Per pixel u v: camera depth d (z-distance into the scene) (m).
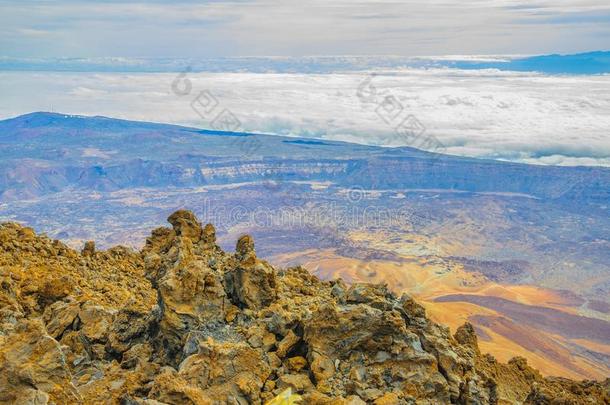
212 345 17.19
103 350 21.11
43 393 14.73
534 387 19.59
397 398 16.31
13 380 14.95
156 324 21.00
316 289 24.30
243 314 20.14
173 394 15.57
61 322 22.41
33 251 29.09
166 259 27.89
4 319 21.97
